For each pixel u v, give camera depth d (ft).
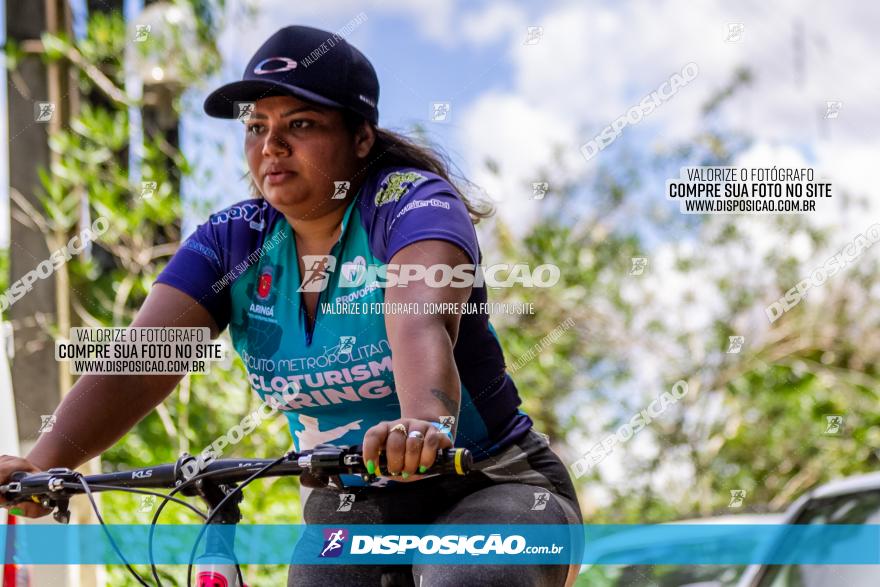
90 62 22.31
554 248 25.91
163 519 19.40
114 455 21.72
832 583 14.24
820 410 28.71
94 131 22.03
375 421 9.21
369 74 9.39
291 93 8.90
